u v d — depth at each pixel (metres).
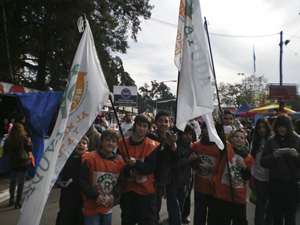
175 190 3.36
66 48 18.91
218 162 3.21
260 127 3.67
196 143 3.51
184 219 3.98
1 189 5.89
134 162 2.79
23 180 4.80
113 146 2.78
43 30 17.11
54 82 24.84
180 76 2.61
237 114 19.03
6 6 15.38
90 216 2.64
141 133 3.05
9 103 7.51
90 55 2.55
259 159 3.58
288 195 3.09
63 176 2.88
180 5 2.75
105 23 19.80
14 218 4.27
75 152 2.92
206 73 2.51
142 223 2.95
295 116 9.76
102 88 2.55
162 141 3.45
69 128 2.43
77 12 15.65
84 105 2.48
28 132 6.64
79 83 2.50
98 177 2.68
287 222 3.10
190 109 2.58
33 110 7.12
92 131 4.14
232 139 3.20
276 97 12.86
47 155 2.13
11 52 15.59
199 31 2.59
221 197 3.05
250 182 3.71
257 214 3.45
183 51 2.62
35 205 2.02
